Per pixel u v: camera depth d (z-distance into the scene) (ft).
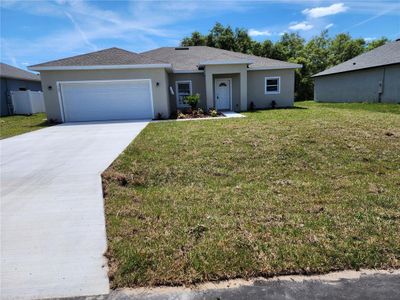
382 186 13.84
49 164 18.85
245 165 17.74
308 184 14.37
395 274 7.47
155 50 66.85
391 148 20.20
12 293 7.20
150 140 25.16
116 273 7.77
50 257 8.70
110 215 11.44
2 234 10.10
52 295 7.11
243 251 8.54
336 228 9.80
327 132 25.48
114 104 45.14
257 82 56.95
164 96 45.27
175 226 10.32
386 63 59.00
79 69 42.98
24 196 13.53
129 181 15.48
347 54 124.98
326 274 7.54
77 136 29.71
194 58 61.00
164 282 7.39
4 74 63.10
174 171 16.81
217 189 14.11
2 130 36.73
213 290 7.09
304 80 99.55
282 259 8.10
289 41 130.82
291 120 34.24
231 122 34.81
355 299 6.63
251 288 7.12
